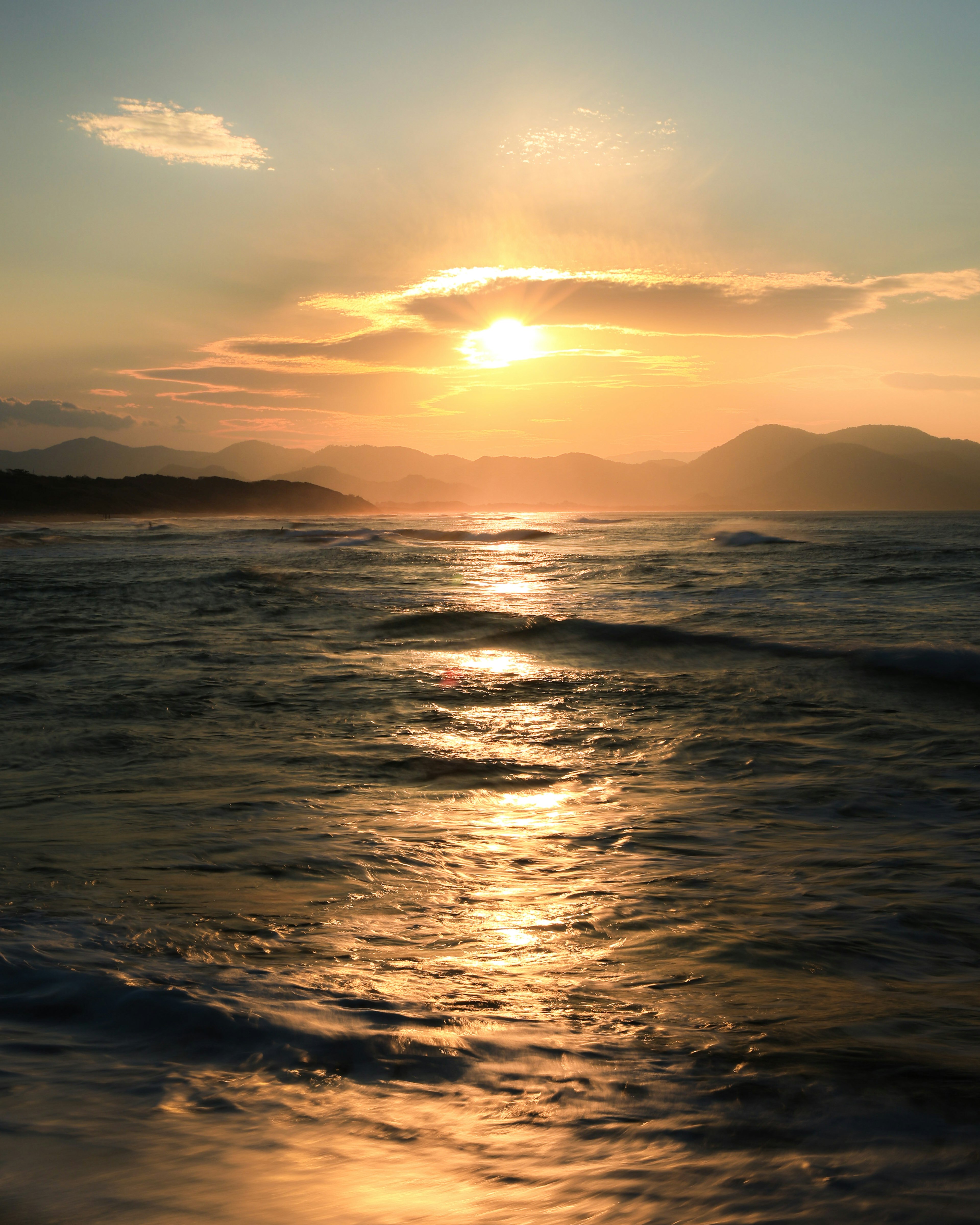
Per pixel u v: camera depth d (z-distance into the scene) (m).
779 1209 1.64
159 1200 1.58
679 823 5.84
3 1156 1.72
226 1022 2.54
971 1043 2.66
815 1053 2.55
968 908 4.22
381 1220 1.56
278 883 4.44
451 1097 2.16
